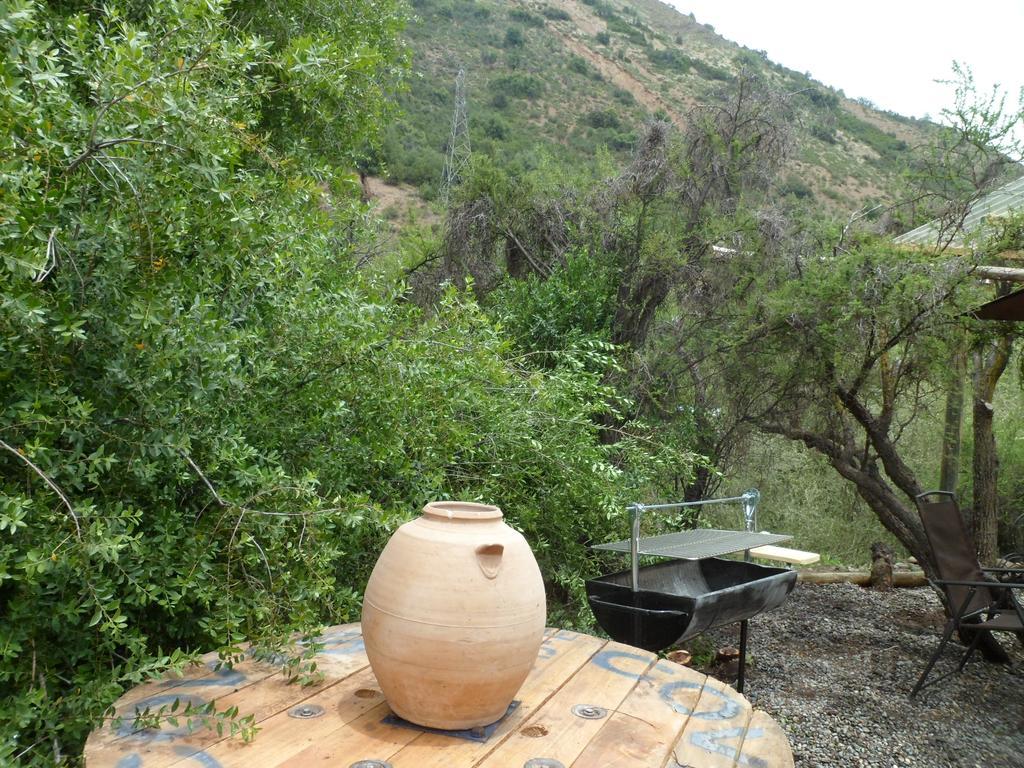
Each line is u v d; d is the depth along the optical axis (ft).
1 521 6.23
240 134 9.09
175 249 8.08
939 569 16.66
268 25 17.12
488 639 6.23
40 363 7.34
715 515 27.45
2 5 6.64
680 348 22.39
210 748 6.15
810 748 13.37
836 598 23.73
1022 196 22.25
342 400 10.89
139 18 11.15
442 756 6.12
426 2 193.57
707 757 6.27
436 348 13.03
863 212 21.94
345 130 18.83
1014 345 24.00
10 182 6.40
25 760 7.57
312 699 7.19
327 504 9.94
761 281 21.35
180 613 9.71
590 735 6.61
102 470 7.72
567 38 189.78
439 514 6.67
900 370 20.88
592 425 15.84
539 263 25.44
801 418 22.26
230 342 8.81
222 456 8.43
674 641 13.52
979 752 13.42
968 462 31.01
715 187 23.08
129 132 7.67
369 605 6.58
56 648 8.25
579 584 16.11
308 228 11.78
